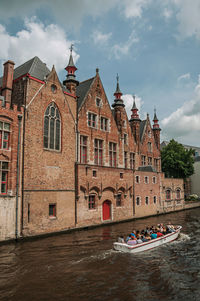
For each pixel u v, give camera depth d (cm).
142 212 3750
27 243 2022
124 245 1758
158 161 4788
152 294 1137
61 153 2589
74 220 2623
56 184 2488
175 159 5375
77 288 1180
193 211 4788
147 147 4497
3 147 2127
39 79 2500
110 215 3155
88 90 3133
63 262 1530
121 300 1077
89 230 2658
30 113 2328
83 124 2975
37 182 2308
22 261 1543
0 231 1995
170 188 4644
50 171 2445
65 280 1266
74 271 1386
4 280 1258
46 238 2222
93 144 3100
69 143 2708
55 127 2577
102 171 3039
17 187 2142
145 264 1523
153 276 1338
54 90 2609
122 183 3359
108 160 3316
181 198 4966
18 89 2428
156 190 4197
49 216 2389
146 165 4391
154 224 3097
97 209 2933
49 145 2498
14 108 2206
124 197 3403
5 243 2008
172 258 1652
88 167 2838
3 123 2127
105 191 3089
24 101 2319
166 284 1242
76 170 2733
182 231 2603
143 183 3872
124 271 1400
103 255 1684
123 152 3628
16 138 2197
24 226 2148
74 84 2908
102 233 2470
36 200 2275
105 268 1441
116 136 3522
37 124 2380
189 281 1281
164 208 4362
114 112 3731
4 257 1625
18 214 2134
